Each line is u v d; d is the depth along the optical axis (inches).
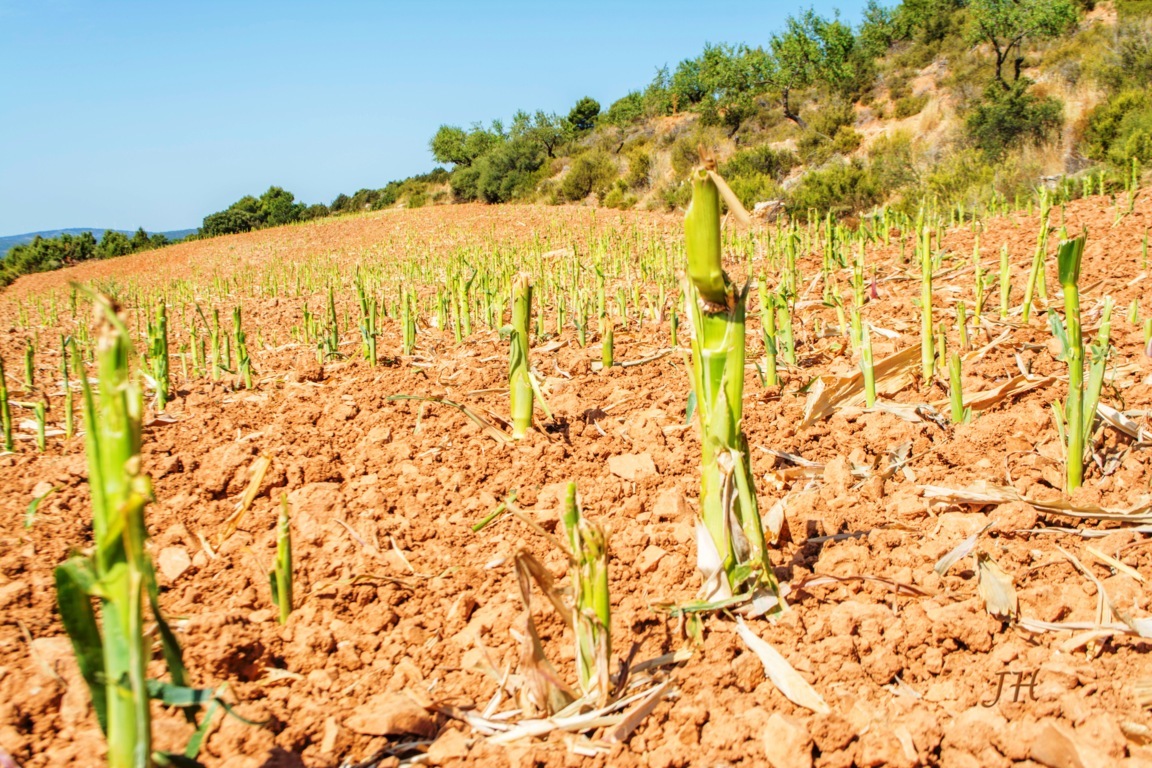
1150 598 108.3
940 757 87.9
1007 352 220.5
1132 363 200.1
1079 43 1315.2
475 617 118.3
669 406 208.7
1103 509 127.2
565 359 279.4
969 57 1487.5
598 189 1473.9
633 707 95.3
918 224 378.0
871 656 99.7
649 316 358.0
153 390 273.9
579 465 174.4
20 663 103.6
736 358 105.2
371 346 283.9
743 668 98.5
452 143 2294.5
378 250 1113.4
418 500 160.7
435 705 97.5
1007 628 106.0
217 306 663.8
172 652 74.2
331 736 91.9
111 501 63.5
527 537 141.3
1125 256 319.3
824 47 1646.2
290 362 330.6
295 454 187.0
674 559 125.2
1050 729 82.4
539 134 1852.9
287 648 111.3
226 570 136.2
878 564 122.8
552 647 111.0
